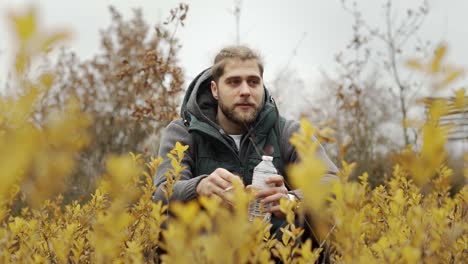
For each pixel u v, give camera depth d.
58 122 0.64
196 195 1.99
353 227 1.00
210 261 0.84
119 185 0.99
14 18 0.51
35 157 0.61
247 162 2.46
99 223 1.12
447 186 1.47
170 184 1.60
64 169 0.64
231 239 0.85
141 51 6.35
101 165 4.63
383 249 1.21
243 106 2.47
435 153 0.85
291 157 2.51
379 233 1.54
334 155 4.80
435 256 1.20
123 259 1.35
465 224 1.34
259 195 1.78
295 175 0.75
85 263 1.55
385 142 5.61
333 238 1.34
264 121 2.53
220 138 2.45
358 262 1.06
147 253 1.57
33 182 0.62
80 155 4.70
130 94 5.98
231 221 0.86
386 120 6.10
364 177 1.82
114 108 6.07
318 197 0.75
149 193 1.62
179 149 1.59
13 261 1.44
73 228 1.55
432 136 0.84
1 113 0.62
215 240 0.85
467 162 1.34
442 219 1.26
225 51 2.58
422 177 0.88
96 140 5.50
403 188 1.79
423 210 1.36
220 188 1.90
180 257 0.83
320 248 1.20
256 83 2.52
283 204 1.20
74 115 0.66
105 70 6.52
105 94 6.41
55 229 1.78
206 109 2.66
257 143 2.49
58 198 2.41
